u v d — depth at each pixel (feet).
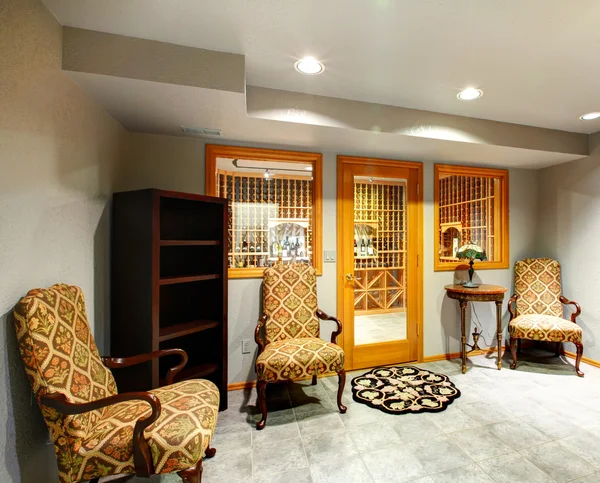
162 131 7.53
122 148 7.18
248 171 9.14
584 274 10.02
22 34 3.81
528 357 10.40
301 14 4.45
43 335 3.73
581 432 6.26
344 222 9.36
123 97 5.63
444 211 11.74
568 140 9.45
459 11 4.38
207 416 4.34
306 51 5.36
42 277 4.28
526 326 9.21
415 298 10.08
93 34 4.80
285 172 9.32
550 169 11.10
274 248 9.24
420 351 10.03
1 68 3.48
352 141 8.22
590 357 9.82
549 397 7.68
